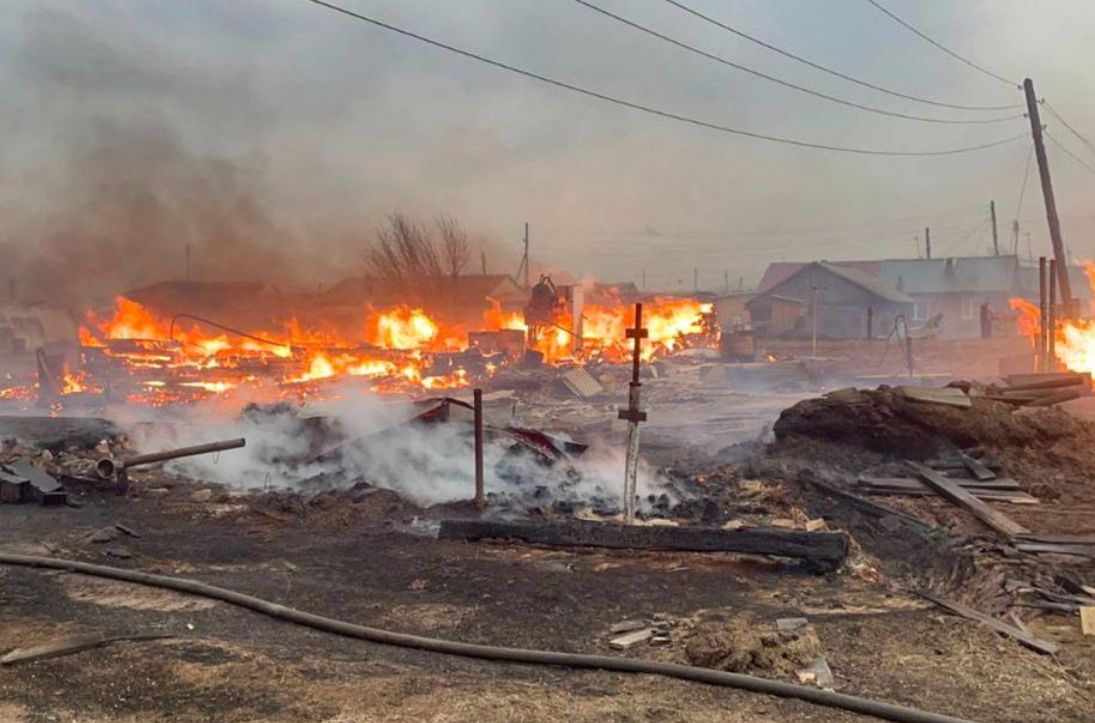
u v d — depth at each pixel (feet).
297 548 31.83
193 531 34.40
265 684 17.79
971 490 38.11
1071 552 29.09
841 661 20.33
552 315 138.62
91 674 18.35
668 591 26.40
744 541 29.07
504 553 30.94
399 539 33.04
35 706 16.69
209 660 19.19
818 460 43.83
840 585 26.99
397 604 25.26
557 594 26.08
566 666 20.08
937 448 43.16
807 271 209.67
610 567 29.09
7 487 39.04
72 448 48.34
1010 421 43.68
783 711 17.30
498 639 22.39
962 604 25.77
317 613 24.32
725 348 132.05
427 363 111.24
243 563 29.76
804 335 157.69
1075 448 43.34
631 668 19.60
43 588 25.44
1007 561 28.09
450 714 16.42
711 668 19.79
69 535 32.73
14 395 88.69
